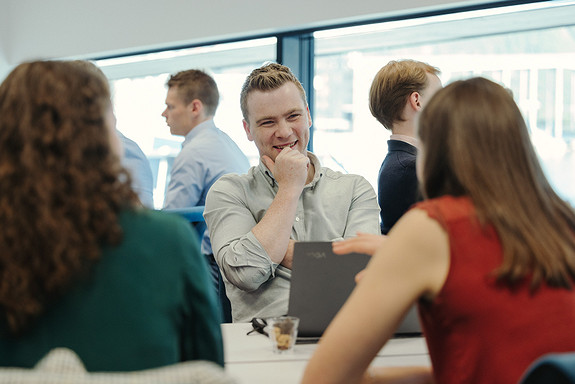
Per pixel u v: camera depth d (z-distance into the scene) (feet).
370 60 14.16
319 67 14.80
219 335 3.71
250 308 7.05
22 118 3.32
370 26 13.21
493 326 3.63
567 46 11.85
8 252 3.18
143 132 17.95
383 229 9.37
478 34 12.75
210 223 7.43
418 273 3.69
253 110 7.53
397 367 4.54
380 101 9.27
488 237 3.69
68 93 3.41
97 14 17.01
